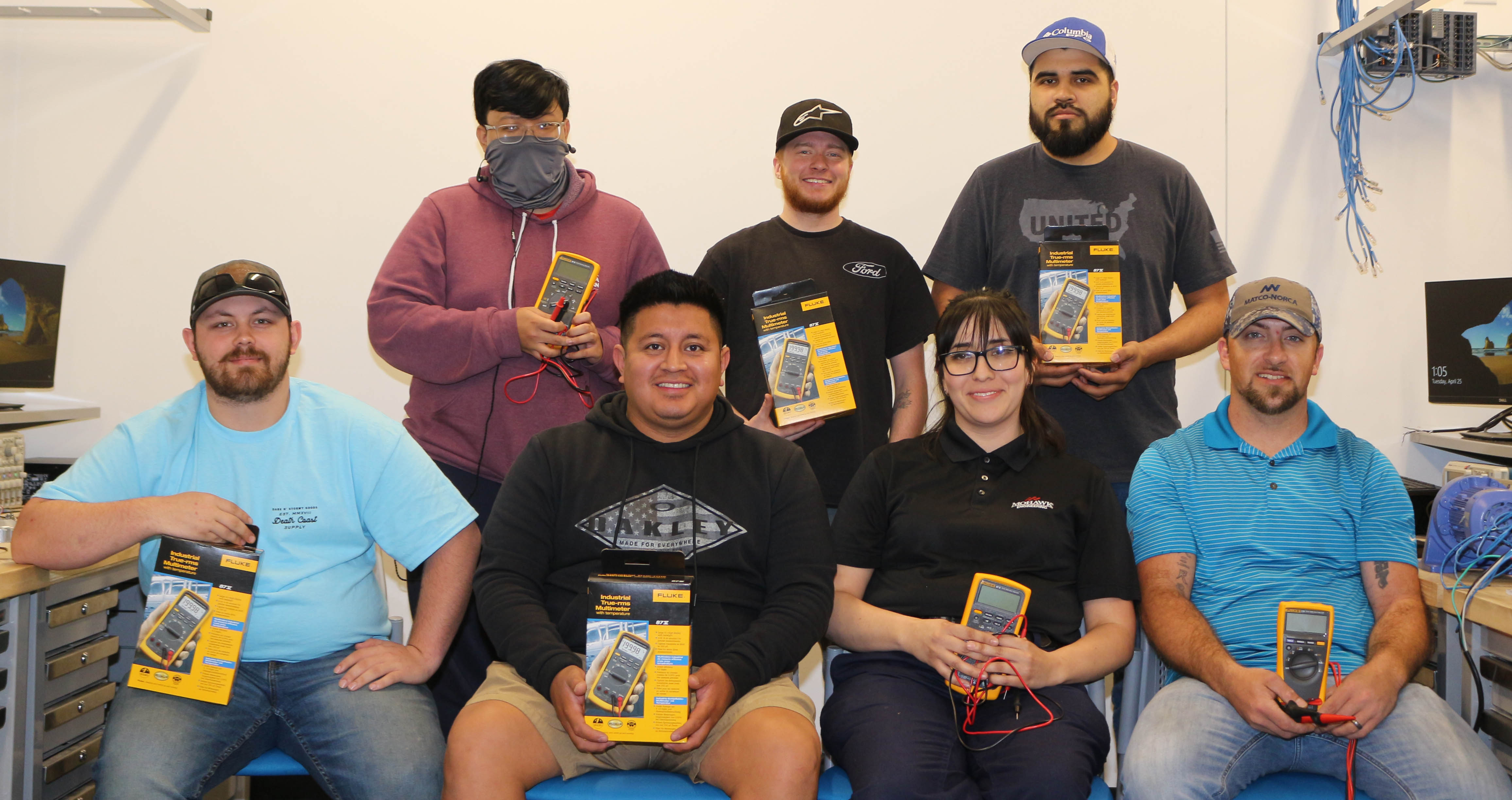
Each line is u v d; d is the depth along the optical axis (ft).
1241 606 6.13
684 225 9.82
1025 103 9.66
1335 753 5.52
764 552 5.97
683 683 5.09
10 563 5.69
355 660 5.78
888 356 8.25
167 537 5.37
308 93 9.70
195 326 5.70
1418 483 8.47
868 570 6.32
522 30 9.71
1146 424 7.84
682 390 5.79
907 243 9.77
